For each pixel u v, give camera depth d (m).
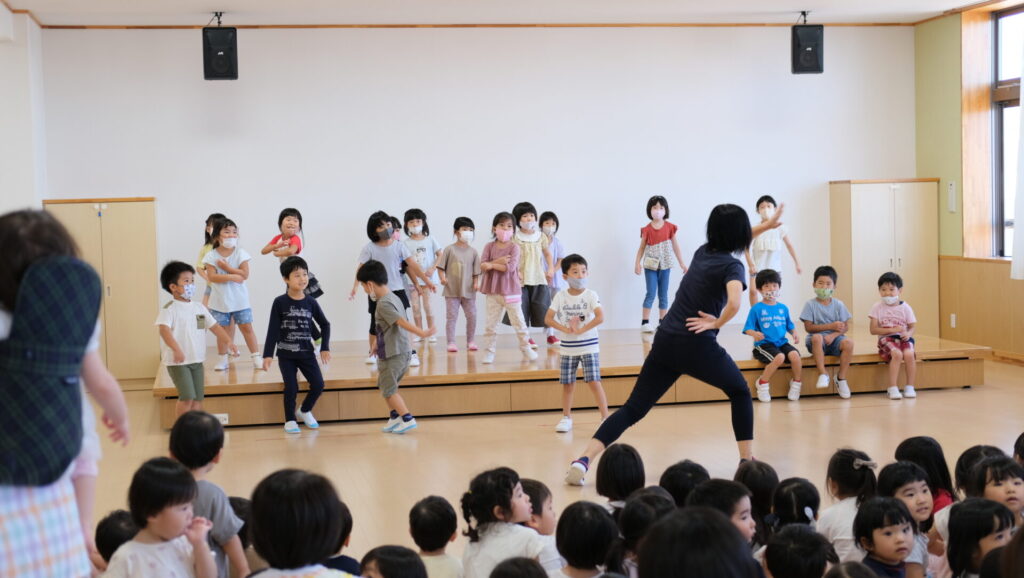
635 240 9.20
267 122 8.64
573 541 2.43
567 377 5.89
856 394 6.93
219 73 7.86
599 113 9.08
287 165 8.69
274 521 1.82
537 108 8.99
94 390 1.75
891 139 9.52
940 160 9.19
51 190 8.37
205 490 2.74
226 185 8.61
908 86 9.52
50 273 1.63
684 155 9.23
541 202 9.05
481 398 6.50
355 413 6.38
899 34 9.48
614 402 6.63
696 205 9.27
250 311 7.07
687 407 6.60
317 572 1.85
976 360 7.12
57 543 1.69
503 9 8.19
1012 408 6.36
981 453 3.41
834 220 9.41
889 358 6.80
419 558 2.44
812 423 6.03
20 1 7.39
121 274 7.87
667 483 3.23
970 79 8.87
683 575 1.34
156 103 8.48
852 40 9.41
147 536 2.43
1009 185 8.83
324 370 6.78
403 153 8.84
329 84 8.70
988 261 8.54
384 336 5.94
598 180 9.11
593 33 9.02
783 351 6.74
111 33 8.39
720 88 9.23
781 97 9.34
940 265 9.20
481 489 2.81
